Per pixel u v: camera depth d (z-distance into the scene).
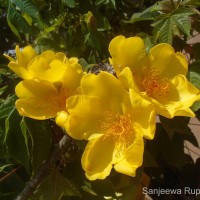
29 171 0.40
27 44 0.50
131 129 0.30
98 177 0.30
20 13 0.44
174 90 0.32
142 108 0.28
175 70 0.32
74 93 0.33
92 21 0.43
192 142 0.48
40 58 0.32
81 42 0.45
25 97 0.33
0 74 0.46
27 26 0.42
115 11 0.49
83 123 0.31
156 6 0.42
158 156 0.49
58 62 0.32
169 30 0.39
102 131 0.31
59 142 0.37
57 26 0.46
